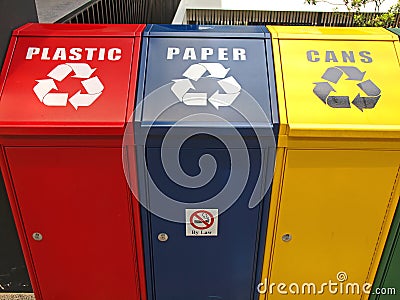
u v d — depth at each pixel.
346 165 1.47
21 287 2.05
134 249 1.69
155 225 1.62
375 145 1.43
